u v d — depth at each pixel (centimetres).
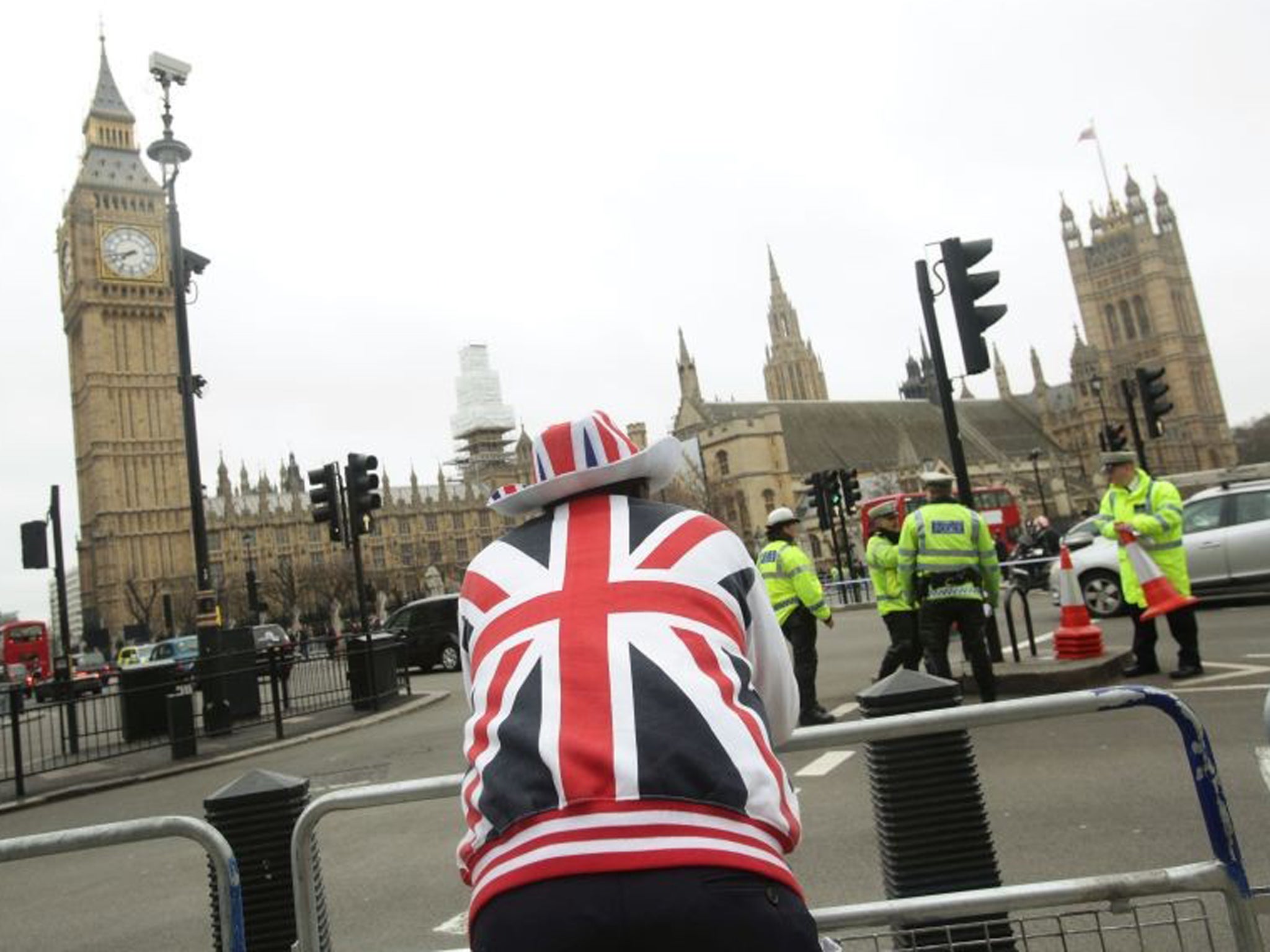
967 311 1023
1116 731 786
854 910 267
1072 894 257
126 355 11075
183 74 1708
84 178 11162
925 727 266
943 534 889
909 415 10556
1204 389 12950
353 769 1067
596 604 186
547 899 152
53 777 1268
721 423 9075
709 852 154
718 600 194
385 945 494
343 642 2358
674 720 167
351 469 1692
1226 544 1504
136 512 10894
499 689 181
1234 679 928
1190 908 421
